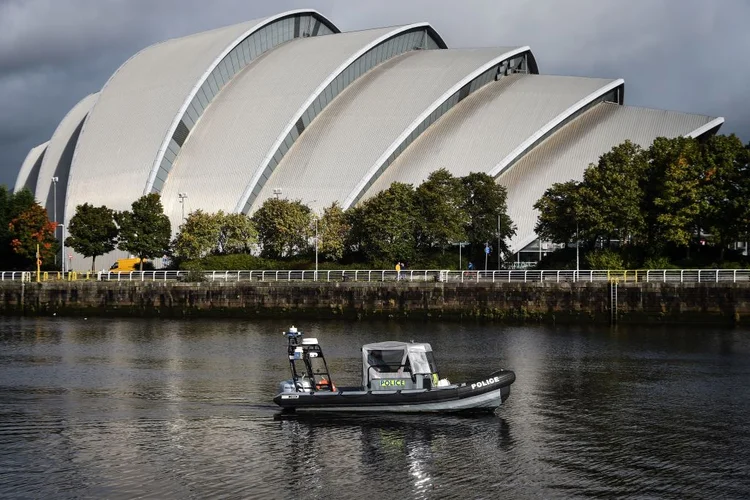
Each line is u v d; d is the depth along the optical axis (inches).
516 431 1770.4
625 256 3718.0
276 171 4805.6
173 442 1700.3
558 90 4945.9
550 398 2058.3
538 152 4665.4
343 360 2527.1
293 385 1924.2
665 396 2080.5
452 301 3462.1
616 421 1849.2
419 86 4948.3
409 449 1652.3
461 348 2751.0
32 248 4584.2
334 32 6077.8
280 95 4938.5
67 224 4926.2
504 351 2691.9
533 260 4320.9
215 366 2485.2
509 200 4431.6
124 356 2667.3
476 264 4264.3
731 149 3727.9
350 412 1875.0
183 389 2169.0
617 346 2785.4
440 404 1851.6
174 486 1461.6
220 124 4982.8
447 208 4040.4
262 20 5349.4
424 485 1464.1
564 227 3843.5
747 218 3555.6
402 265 4005.9
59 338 3083.2
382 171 4707.2
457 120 4881.9
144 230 4439.0
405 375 1915.6
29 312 3966.5
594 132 4692.4
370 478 1498.5
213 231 4372.5
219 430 1782.7
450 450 1646.2
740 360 2536.9
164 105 4960.6
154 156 4825.3
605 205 3698.3
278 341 2962.6
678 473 1520.7
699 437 1732.3
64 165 5418.3
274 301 3659.0
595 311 3324.3
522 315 3385.8
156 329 3329.2
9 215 4847.4
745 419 1873.8
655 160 3865.7
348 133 4815.5
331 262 4207.7
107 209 4591.5
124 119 5073.8
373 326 3312.0
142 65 5408.5
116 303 3870.6
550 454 1621.6
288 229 4254.4
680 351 2691.9
